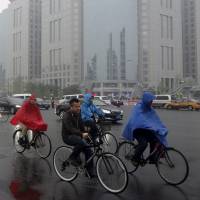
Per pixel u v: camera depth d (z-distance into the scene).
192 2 163.25
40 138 10.21
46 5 159.62
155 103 51.62
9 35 184.25
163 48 146.12
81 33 146.62
